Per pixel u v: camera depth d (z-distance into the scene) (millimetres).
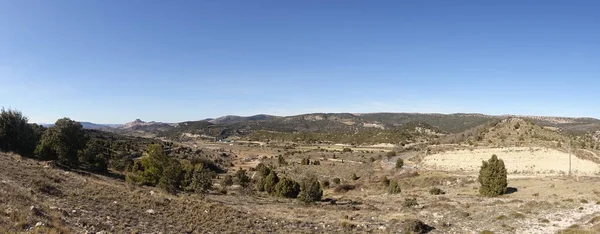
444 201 43031
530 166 68500
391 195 55719
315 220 30688
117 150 97875
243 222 26578
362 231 27000
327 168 96062
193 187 47594
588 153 72562
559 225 27750
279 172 94375
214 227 24547
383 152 127688
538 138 86062
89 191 28500
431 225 29312
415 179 67312
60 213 20500
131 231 20438
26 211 18344
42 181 26984
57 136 50062
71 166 50281
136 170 61906
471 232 26984
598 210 31828
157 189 42031
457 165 77062
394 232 26812
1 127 49281
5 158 35719
